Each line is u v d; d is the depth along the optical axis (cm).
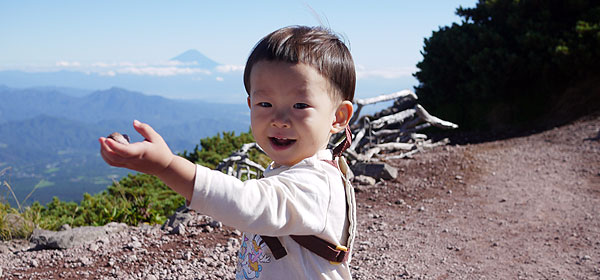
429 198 708
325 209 134
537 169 859
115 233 529
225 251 461
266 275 143
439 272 429
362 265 443
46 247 479
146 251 459
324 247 138
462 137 1305
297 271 139
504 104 1395
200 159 1109
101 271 411
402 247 499
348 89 148
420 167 891
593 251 475
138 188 850
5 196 623
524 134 1243
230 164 745
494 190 741
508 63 1337
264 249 145
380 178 807
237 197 109
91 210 700
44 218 650
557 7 1394
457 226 575
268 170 155
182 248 471
